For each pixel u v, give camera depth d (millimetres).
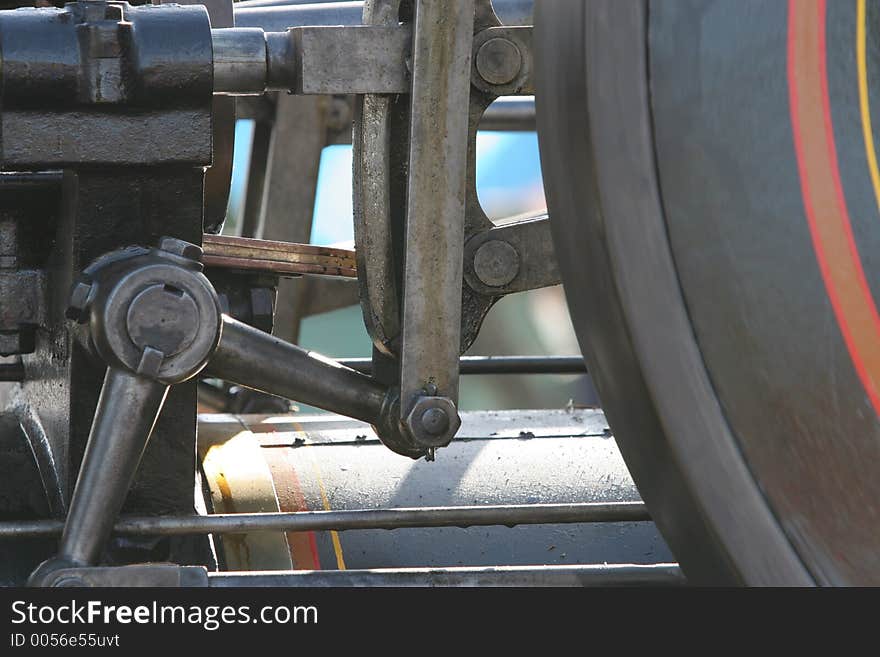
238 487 5055
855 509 3572
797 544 3535
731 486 3500
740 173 3475
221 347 4074
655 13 3502
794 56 3521
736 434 3521
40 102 3662
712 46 3490
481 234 4340
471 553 5234
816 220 3500
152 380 3639
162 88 3742
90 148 3725
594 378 3838
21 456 4523
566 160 3637
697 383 3502
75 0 3859
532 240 4371
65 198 4180
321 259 5531
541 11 3865
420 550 5203
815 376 3502
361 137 4270
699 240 3486
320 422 5957
